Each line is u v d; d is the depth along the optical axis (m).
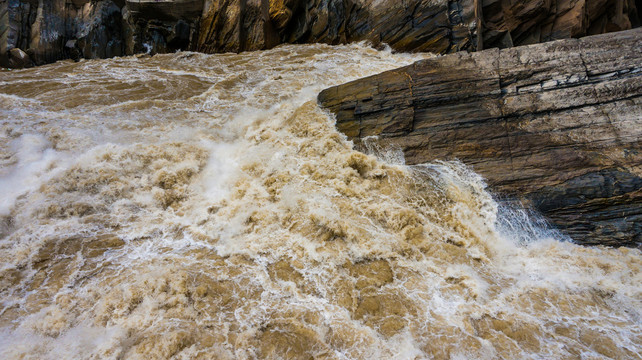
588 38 5.99
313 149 6.45
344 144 6.58
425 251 4.65
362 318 3.70
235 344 3.34
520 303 3.89
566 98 5.57
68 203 5.22
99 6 15.46
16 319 3.54
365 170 5.95
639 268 4.30
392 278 4.21
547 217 5.05
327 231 4.79
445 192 5.41
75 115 7.96
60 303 3.73
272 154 6.52
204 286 3.97
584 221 4.91
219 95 9.46
